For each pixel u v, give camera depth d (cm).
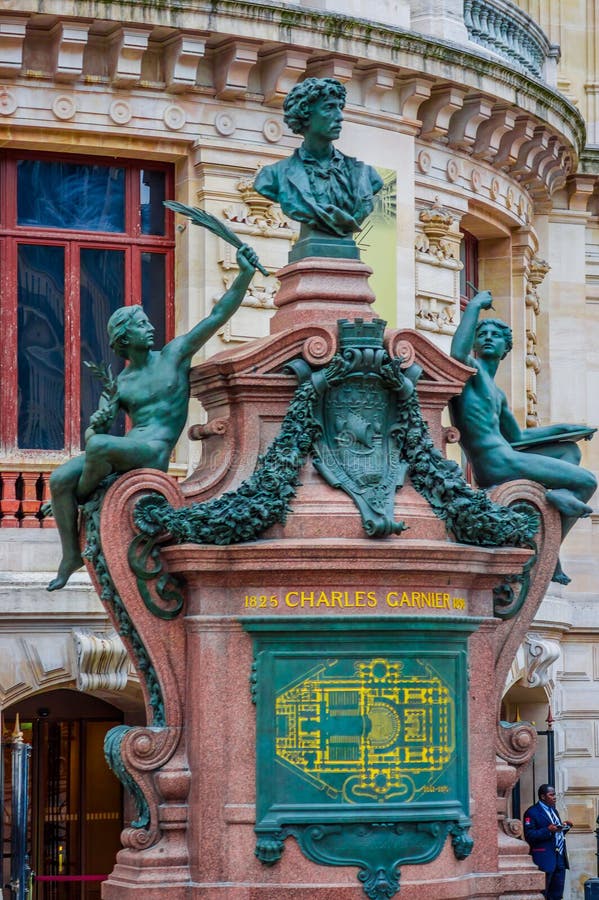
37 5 2400
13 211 2505
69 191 2534
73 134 2478
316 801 1562
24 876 2066
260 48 2500
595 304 3231
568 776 3056
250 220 2528
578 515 1727
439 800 1590
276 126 2553
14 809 2072
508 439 1766
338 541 1567
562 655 3077
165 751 1594
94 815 2730
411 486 1628
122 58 2459
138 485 1595
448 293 2770
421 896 1568
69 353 2525
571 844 3050
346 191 1673
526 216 3017
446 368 1675
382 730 1577
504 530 1645
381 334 1617
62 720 2730
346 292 1648
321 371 1606
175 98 2508
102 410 1622
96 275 2542
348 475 1600
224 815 1562
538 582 1714
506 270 3012
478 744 1652
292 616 1567
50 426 2516
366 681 1578
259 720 1566
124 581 1595
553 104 2866
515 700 3003
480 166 2842
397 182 2648
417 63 2617
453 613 1616
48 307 2522
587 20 3278
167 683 1600
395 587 1588
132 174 2556
